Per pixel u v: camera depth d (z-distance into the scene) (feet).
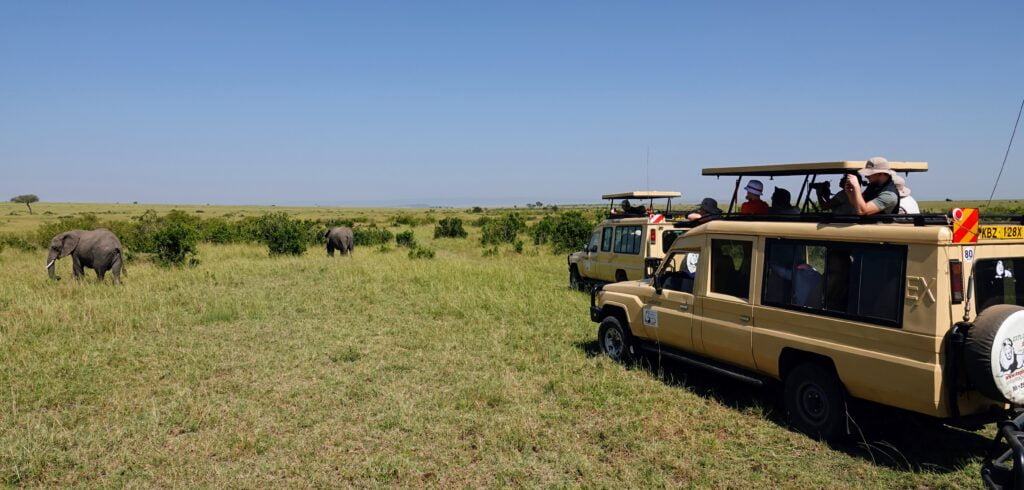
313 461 16.76
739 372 20.57
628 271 39.22
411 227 154.10
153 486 15.49
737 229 20.38
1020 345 14.67
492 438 17.97
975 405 15.40
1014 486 11.00
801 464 16.43
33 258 71.87
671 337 22.95
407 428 18.85
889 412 17.35
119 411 20.30
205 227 102.37
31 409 20.70
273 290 44.27
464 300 39.11
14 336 29.50
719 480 15.56
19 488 15.23
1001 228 15.97
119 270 47.42
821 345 17.42
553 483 15.46
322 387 22.70
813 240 17.90
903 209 19.33
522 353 27.20
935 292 14.88
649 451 17.20
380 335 30.91
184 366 25.27
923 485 15.31
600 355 26.66
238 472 16.11
